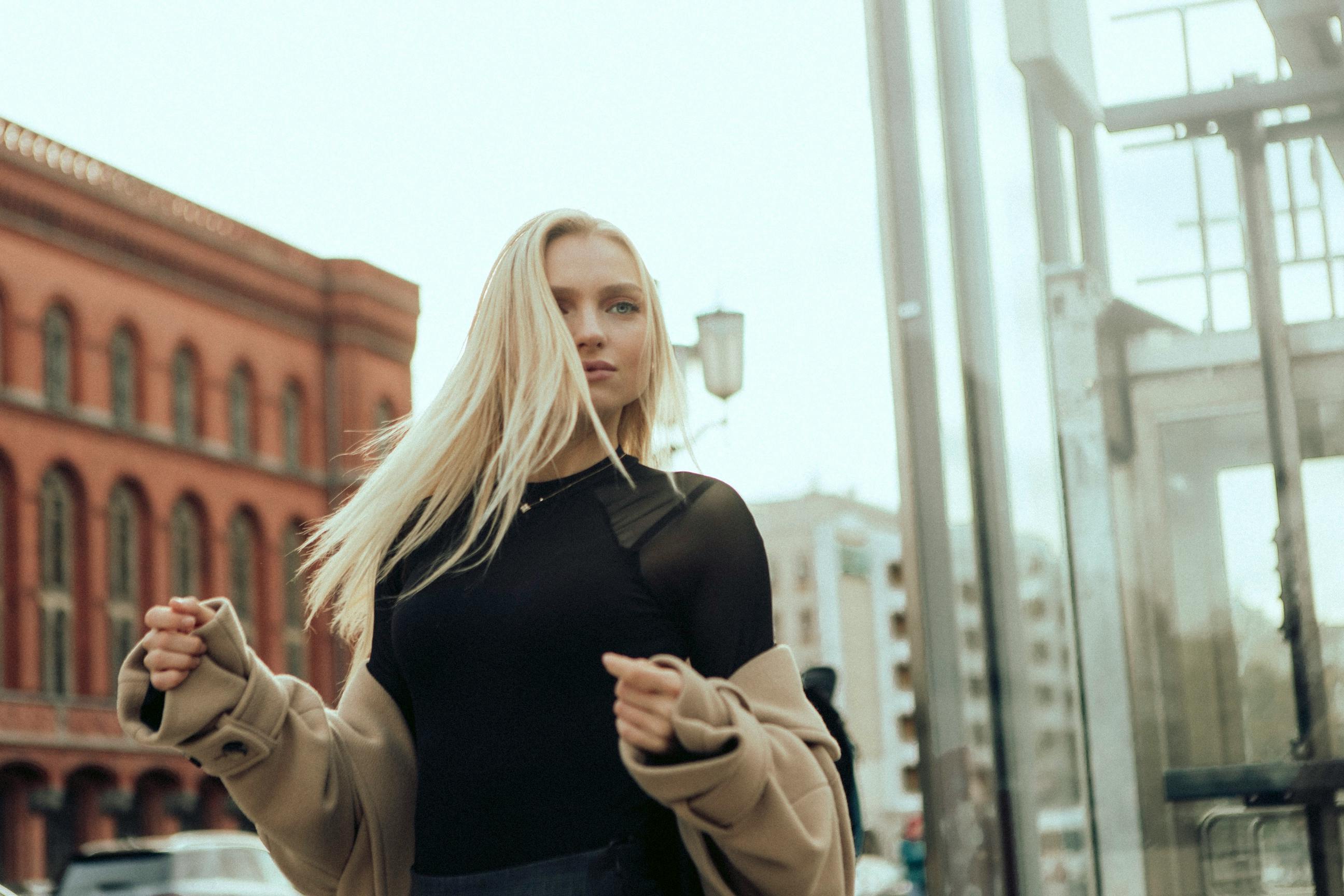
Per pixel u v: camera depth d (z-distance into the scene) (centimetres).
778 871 144
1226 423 233
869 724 7444
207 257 3888
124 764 3469
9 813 3269
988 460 213
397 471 168
